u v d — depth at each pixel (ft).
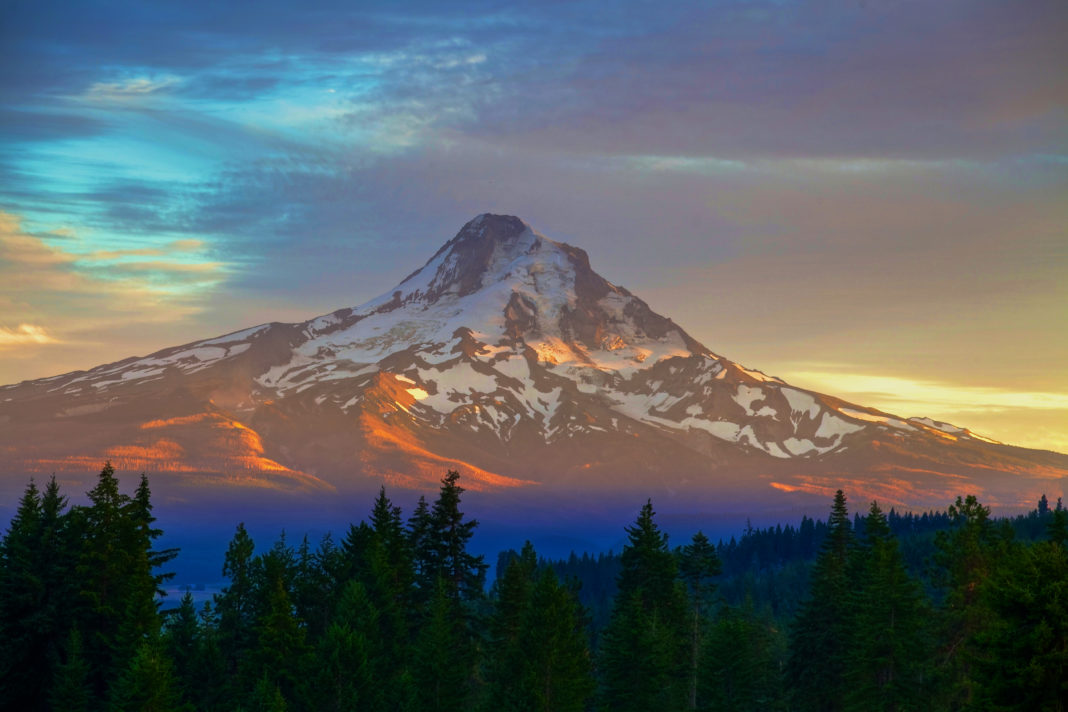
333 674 346.33
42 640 353.31
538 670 352.90
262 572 400.88
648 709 368.27
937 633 337.93
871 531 405.59
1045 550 223.10
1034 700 210.79
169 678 328.08
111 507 363.35
